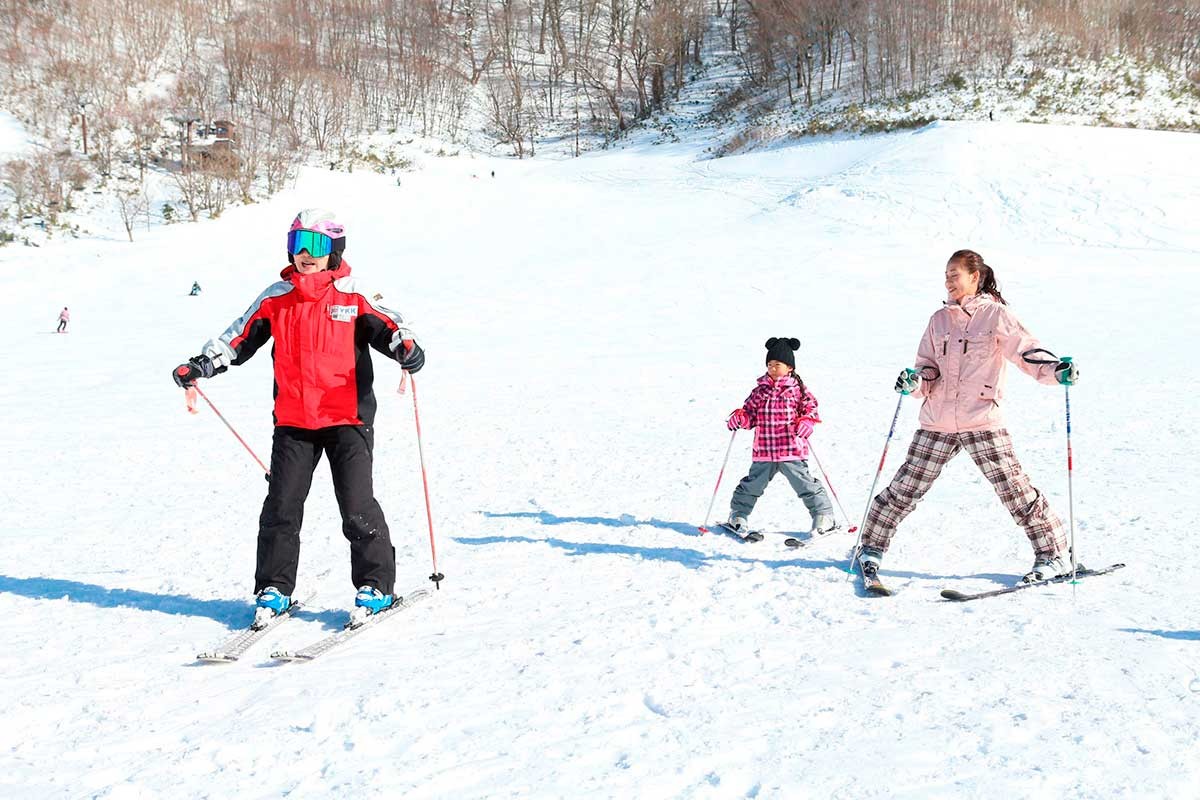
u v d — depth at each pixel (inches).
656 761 108.0
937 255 1205.7
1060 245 1251.2
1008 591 169.3
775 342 222.5
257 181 2150.6
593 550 211.9
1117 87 2062.0
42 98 2289.6
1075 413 389.1
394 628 161.3
